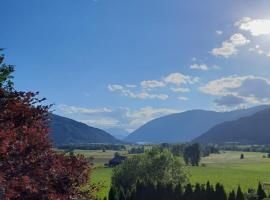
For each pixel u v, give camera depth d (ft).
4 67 60.44
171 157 402.72
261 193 339.98
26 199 45.55
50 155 50.85
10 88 57.72
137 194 319.27
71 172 51.88
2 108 52.24
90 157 59.57
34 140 50.16
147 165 394.11
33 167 47.70
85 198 55.26
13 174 46.03
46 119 56.34
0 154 44.68
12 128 48.83
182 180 403.54
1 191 42.55
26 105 53.42
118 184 389.80
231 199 306.35
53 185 49.44
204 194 311.47
